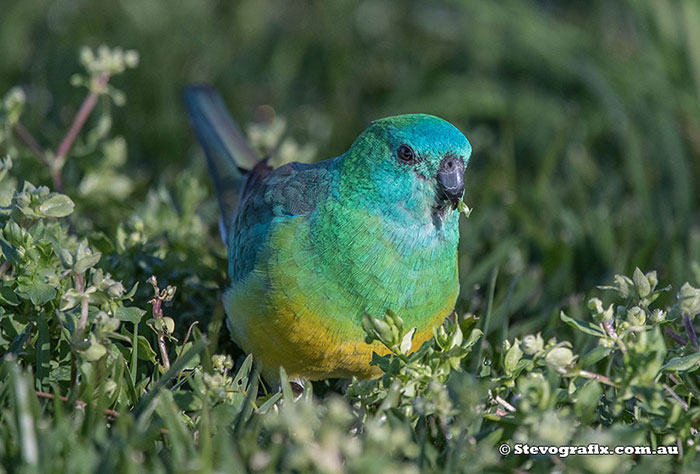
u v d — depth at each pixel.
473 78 14.77
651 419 6.20
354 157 7.93
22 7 15.64
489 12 14.78
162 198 10.40
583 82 14.62
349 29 16.22
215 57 15.41
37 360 6.77
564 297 10.28
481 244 11.29
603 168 13.45
